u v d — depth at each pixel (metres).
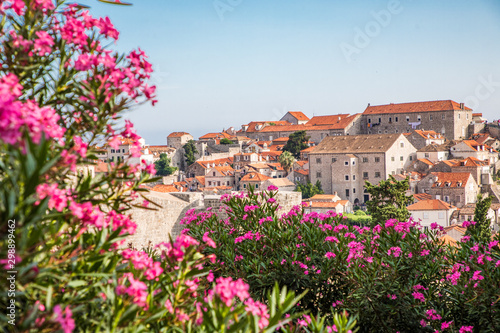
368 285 9.75
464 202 104.19
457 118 155.75
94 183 4.54
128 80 4.46
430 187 108.62
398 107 165.25
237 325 4.32
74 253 4.14
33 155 3.27
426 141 139.38
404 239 10.53
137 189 4.78
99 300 4.27
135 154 4.72
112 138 4.51
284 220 12.27
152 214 21.19
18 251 3.34
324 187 124.25
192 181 140.38
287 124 197.25
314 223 12.01
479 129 160.88
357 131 167.88
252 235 11.16
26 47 4.14
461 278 9.84
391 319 9.80
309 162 126.56
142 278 4.71
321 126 170.38
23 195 3.28
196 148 171.38
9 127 3.35
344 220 12.48
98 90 4.30
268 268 10.67
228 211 12.58
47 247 3.83
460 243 10.59
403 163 121.81
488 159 126.25
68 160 4.07
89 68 4.27
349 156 119.56
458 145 130.50
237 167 145.50
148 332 4.46
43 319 3.73
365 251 10.48
